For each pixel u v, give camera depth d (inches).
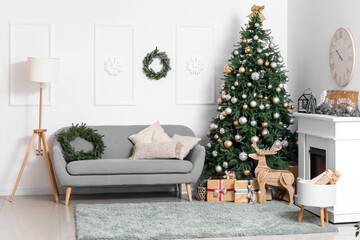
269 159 229.1
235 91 233.9
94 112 249.0
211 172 236.8
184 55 254.8
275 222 188.5
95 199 234.2
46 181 246.2
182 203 220.1
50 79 229.3
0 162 242.8
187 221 189.3
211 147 241.1
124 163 219.5
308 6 238.7
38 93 244.7
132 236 169.2
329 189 181.6
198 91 256.2
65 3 245.8
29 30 243.4
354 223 191.3
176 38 253.4
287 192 227.1
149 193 249.1
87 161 219.3
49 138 245.8
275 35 261.7
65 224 189.8
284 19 262.7
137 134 240.8
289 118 236.8
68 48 246.5
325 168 201.2
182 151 228.1
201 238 171.9
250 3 258.5
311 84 236.8
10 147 243.4
